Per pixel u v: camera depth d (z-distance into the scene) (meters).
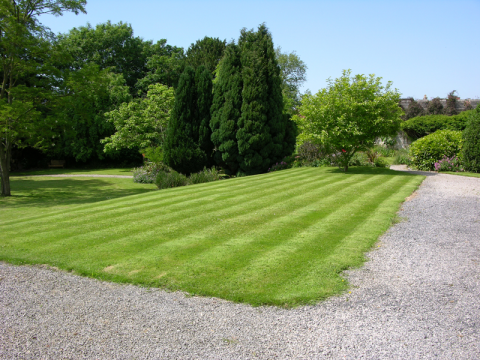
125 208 8.98
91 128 28.61
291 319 3.40
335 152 14.40
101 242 6.03
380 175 12.46
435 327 3.17
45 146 17.12
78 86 15.77
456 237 5.54
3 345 3.14
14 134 14.27
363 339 3.04
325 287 3.99
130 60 34.09
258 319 3.43
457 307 3.49
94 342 3.15
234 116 17.25
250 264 4.73
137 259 5.12
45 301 3.98
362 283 4.07
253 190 10.83
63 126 15.84
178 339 3.15
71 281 4.51
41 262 5.16
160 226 6.94
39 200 14.27
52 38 16.19
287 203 8.55
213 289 4.07
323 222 6.66
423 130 22.23
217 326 3.34
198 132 17.75
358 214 7.14
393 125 12.84
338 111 12.94
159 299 3.93
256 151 17.33
